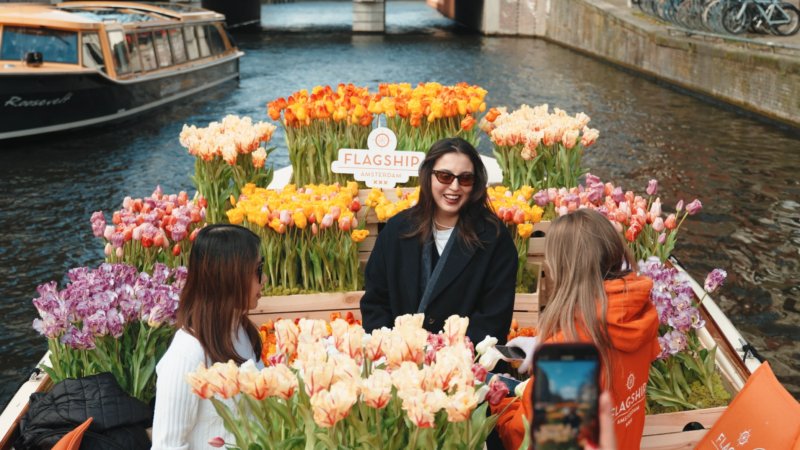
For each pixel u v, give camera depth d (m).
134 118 18.08
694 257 9.34
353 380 2.03
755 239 9.95
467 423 2.18
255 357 3.04
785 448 3.10
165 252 4.45
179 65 20.44
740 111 18.19
